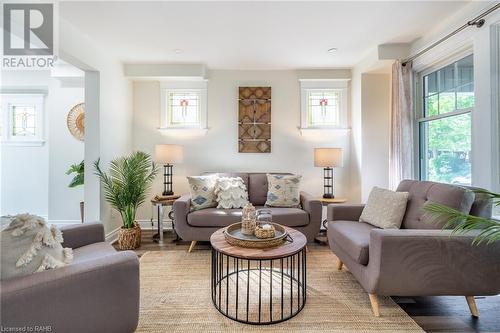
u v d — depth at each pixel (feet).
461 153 8.13
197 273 7.70
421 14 7.66
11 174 13.04
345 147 12.51
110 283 4.07
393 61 9.95
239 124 12.50
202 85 12.49
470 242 5.32
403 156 9.52
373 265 5.49
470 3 7.12
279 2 6.98
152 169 11.39
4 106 12.89
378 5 7.18
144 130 12.55
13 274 3.57
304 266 6.03
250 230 6.36
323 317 5.55
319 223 9.39
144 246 10.02
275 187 10.42
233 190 10.02
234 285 6.97
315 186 12.61
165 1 6.90
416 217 6.72
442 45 8.18
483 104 6.82
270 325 5.29
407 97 9.58
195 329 5.18
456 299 6.32
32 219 3.89
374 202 7.64
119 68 11.19
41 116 13.01
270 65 11.89
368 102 11.35
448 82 8.66
